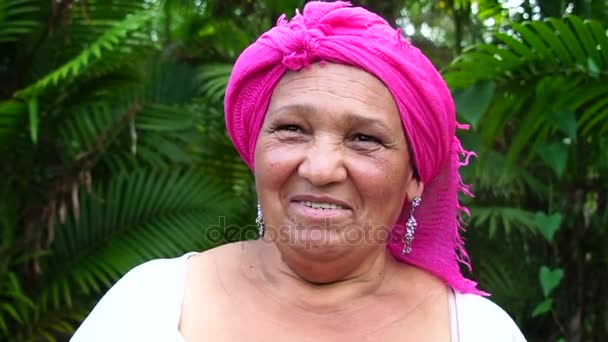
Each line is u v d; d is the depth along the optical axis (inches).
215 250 52.4
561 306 120.2
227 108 51.0
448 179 53.5
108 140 108.3
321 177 42.7
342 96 43.2
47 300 107.1
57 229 108.2
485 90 79.0
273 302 47.3
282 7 118.4
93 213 108.6
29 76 114.2
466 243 119.6
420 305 49.7
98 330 47.9
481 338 48.9
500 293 117.2
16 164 107.2
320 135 43.7
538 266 121.1
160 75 118.1
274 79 45.2
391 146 44.7
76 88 105.1
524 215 111.9
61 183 106.0
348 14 44.2
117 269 102.1
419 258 53.3
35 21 112.1
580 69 80.5
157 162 112.7
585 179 114.8
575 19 76.5
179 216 108.3
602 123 94.3
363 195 44.3
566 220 117.6
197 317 47.3
